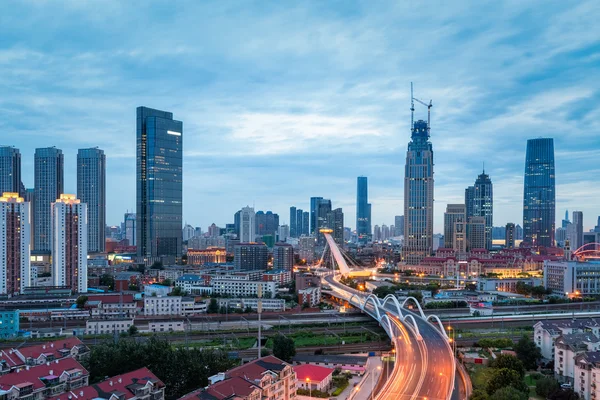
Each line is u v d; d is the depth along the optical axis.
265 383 186.50
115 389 174.38
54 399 166.12
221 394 169.88
